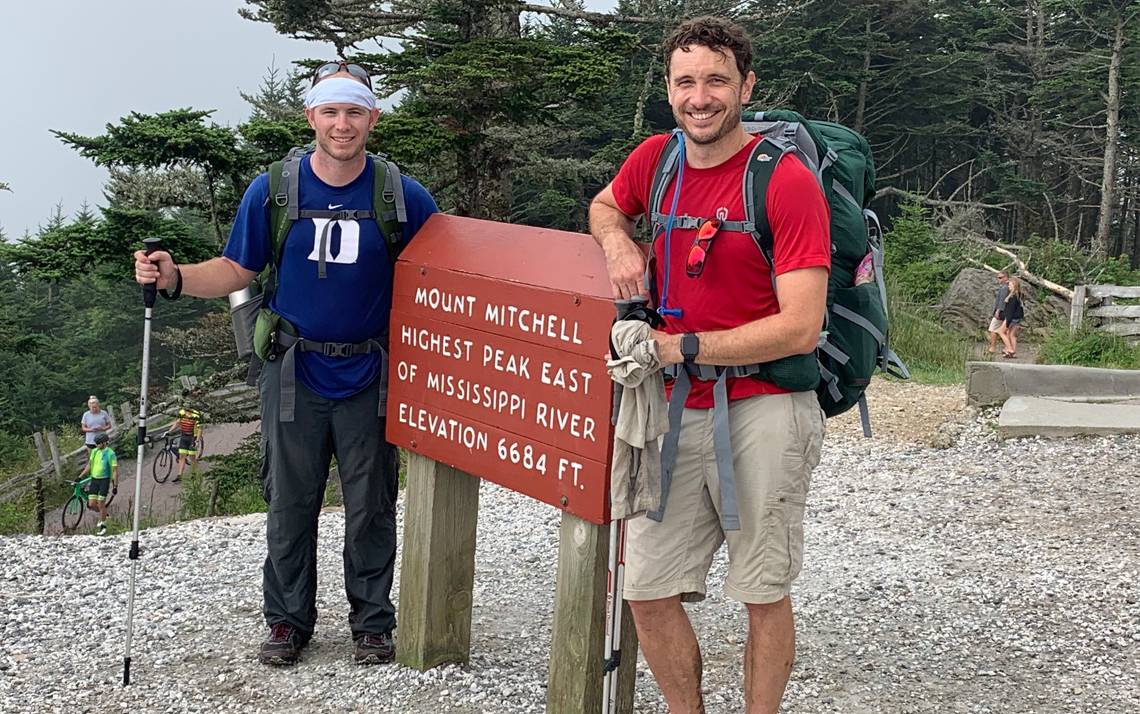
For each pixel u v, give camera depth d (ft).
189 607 15.06
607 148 47.98
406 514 12.35
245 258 12.05
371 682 12.01
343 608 15.02
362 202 11.91
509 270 10.74
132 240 32.94
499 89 38.32
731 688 12.19
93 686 12.06
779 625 9.11
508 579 17.22
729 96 8.36
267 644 12.63
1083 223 140.67
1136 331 48.47
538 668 12.71
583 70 37.96
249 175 35.47
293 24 41.91
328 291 11.94
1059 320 54.95
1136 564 18.07
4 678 12.35
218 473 36.78
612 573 9.28
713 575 17.39
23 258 32.27
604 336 9.64
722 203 8.61
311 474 12.41
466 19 41.42
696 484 9.09
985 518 21.77
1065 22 131.95
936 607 15.70
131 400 112.98
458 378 11.32
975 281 65.51
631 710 10.78
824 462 27.55
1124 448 27.30
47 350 125.80
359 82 11.48
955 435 29.96
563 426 10.17
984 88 133.18
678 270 8.93
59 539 19.36
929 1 130.82
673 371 9.01
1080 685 12.67
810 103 123.34
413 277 11.82
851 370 9.20
